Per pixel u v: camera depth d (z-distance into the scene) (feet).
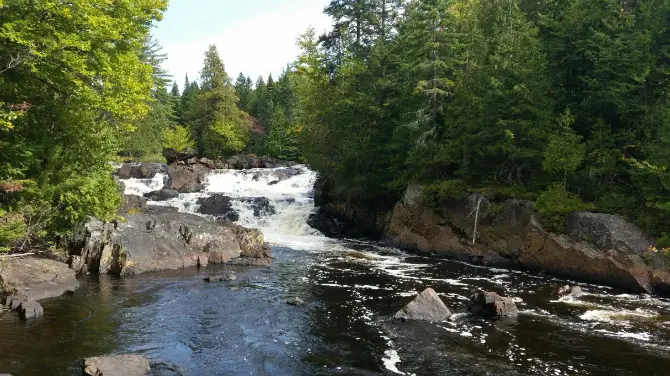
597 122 73.51
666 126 62.54
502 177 85.40
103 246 59.57
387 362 34.76
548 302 52.49
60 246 59.26
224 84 221.46
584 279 63.62
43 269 50.70
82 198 56.39
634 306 50.98
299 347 37.50
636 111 71.15
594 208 67.97
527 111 77.77
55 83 49.57
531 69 75.61
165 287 54.34
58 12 42.24
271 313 46.26
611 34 77.41
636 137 71.20
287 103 255.29
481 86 83.41
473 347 38.06
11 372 30.22
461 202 83.25
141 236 64.08
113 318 42.55
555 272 67.31
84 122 57.11
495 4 106.52
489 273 69.05
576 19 81.61
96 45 48.11
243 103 304.30
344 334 40.78
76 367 31.50
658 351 37.52
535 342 39.40
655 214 63.05
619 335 41.29
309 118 124.77
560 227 68.49
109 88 52.65
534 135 74.90
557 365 34.60
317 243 95.71
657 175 63.00
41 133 54.34
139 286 54.13
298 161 208.33
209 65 219.41
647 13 72.69
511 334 41.34
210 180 151.33
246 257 72.13
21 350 33.91
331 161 107.76
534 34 82.89
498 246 75.46
